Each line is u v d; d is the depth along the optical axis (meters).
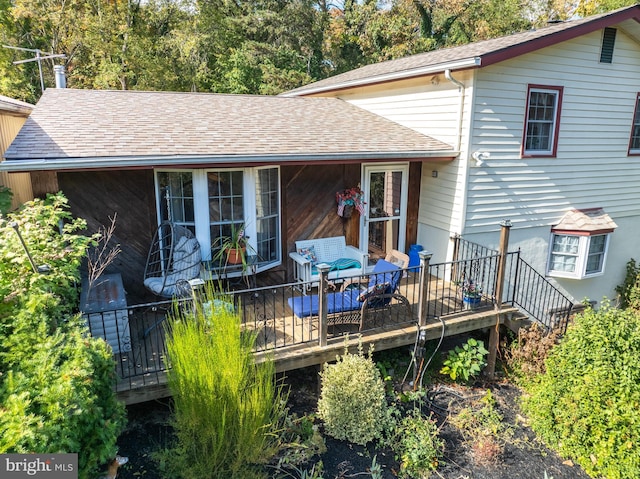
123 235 6.35
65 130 6.13
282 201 7.29
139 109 7.62
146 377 4.71
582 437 5.07
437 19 23.80
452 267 7.77
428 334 6.06
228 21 23.45
